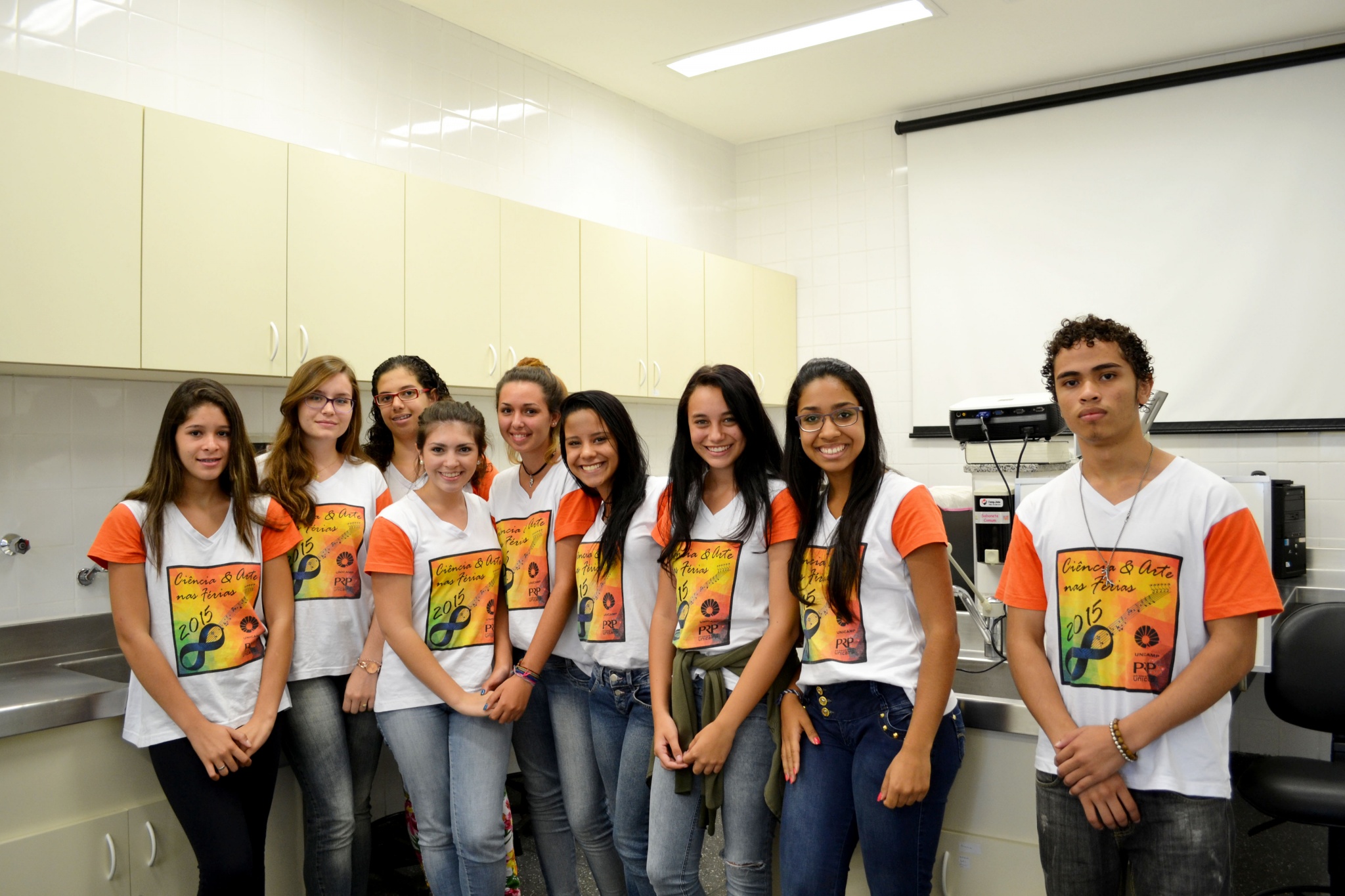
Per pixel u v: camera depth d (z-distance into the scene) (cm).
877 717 155
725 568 173
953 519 274
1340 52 370
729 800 170
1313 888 248
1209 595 140
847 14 358
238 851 182
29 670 228
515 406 204
